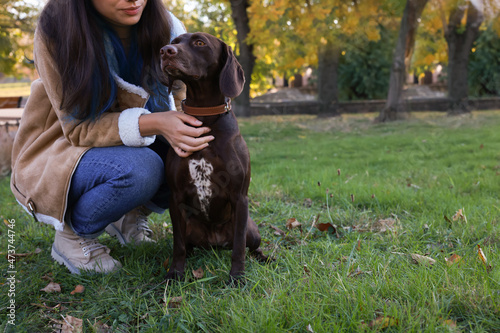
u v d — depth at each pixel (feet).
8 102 17.35
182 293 5.64
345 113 34.45
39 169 6.31
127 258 7.25
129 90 6.27
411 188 11.62
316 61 28.58
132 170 6.17
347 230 8.55
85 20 5.50
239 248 6.26
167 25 6.43
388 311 4.84
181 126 5.88
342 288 5.42
